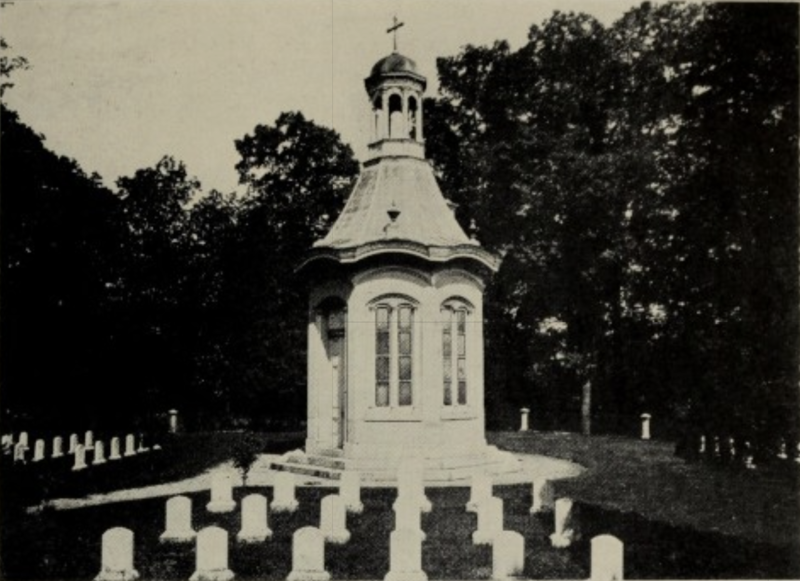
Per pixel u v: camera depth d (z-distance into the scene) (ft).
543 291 125.39
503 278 126.31
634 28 123.34
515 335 132.67
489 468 71.72
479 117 134.31
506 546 40.24
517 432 123.75
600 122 127.03
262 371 136.56
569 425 135.95
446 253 71.31
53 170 74.28
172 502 48.29
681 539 47.16
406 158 78.33
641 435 119.75
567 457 87.20
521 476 71.46
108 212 83.61
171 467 80.74
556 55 126.41
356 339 70.54
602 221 118.73
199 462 84.64
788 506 48.91
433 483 66.39
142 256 136.67
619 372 119.65
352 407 70.49
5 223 69.92
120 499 62.34
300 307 138.82
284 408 138.92
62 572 43.55
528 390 135.03
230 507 56.34
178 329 135.13
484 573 42.04
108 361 83.35
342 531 47.78
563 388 135.13
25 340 72.13
